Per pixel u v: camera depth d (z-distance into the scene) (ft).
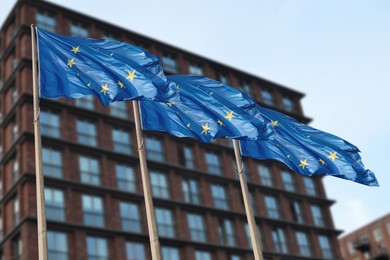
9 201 165.58
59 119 174.09
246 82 237.25
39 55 63.87
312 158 76.69
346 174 76.64
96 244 159.22
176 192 184.55
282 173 222.48
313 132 78.89
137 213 172.65
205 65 225.35
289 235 206.08
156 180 182.70
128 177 177.68
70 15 197.16
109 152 174.70
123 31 206.90
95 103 184.75
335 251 217.56
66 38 66.64
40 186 55.88
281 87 246.27
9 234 156.25
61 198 159.84
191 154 199.11
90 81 63.57
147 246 168.86
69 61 64.59
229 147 209.56
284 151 76.84
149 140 190.19
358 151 78.74
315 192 228.84
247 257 187.93
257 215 201.16
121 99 62.23
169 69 213.66
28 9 189.26
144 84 63.16
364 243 363.76
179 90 72.23
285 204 213.25
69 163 166.81
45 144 166.09
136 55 66.18
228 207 196.65
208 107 71.87
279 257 197.98
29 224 151.43
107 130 181.27
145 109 69.46
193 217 184.24
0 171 177.99
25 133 163.63
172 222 178.40
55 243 152.05
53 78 62.75
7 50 191.52
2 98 188.65
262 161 218.38
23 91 172.65
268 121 77.36
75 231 156.04
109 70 64.49
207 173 194.80
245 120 71.31
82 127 177.06
